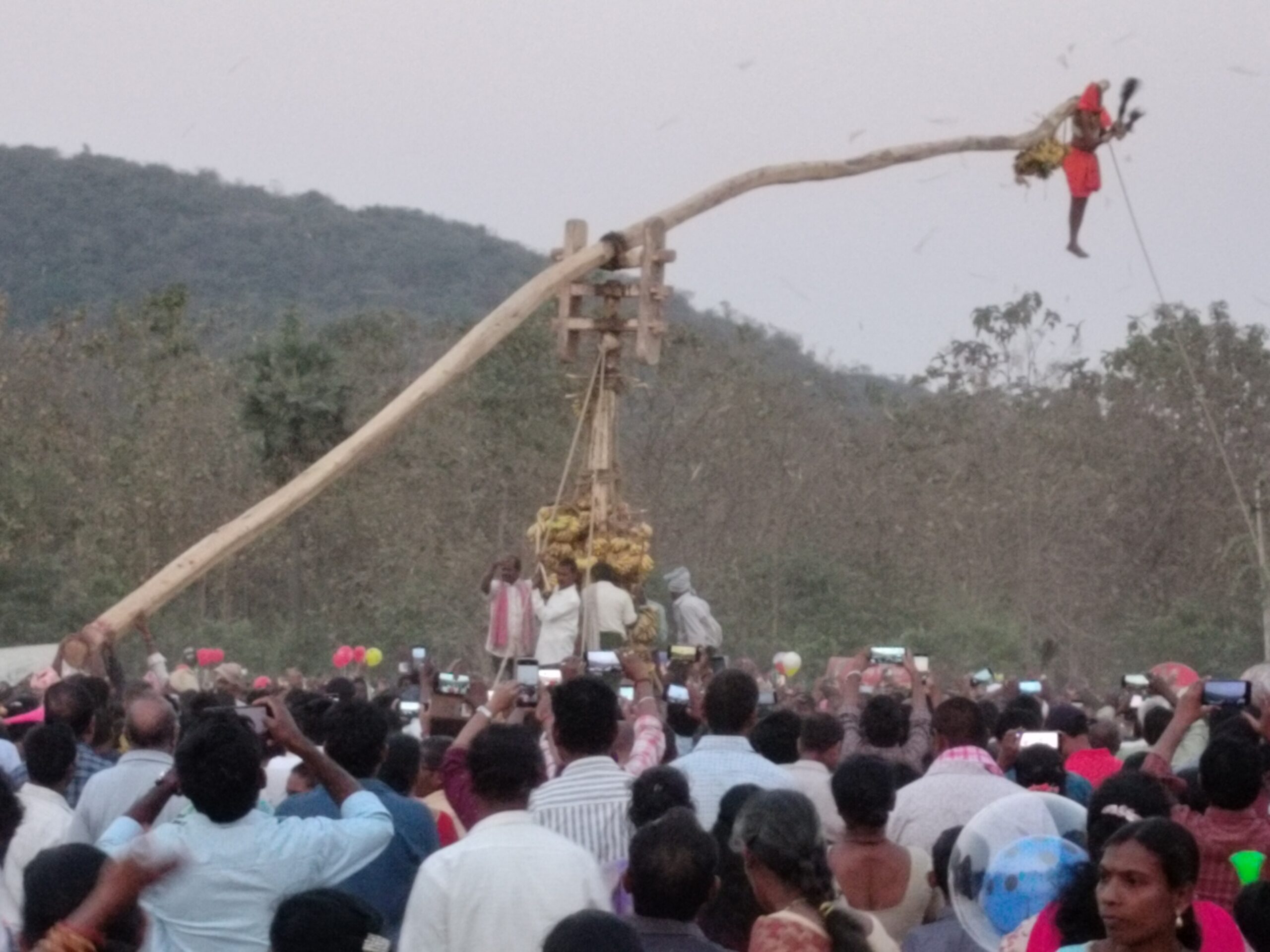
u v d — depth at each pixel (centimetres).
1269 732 904
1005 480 4319
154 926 673
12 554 3544
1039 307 4847
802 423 4572
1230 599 4234
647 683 1073
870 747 1077
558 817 795
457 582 3891
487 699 1213
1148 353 4712
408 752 894
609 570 1805
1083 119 2003
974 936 696
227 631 3697
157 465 3950
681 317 7525
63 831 842
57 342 4434
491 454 4203
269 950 662
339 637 3891
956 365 4875
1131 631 4169
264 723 731
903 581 4088
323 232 15200
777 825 606
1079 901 636
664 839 635
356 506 4041
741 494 4200
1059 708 1210
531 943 658
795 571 3931
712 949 631
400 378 4741
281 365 4062
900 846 820
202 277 14212
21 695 1420
